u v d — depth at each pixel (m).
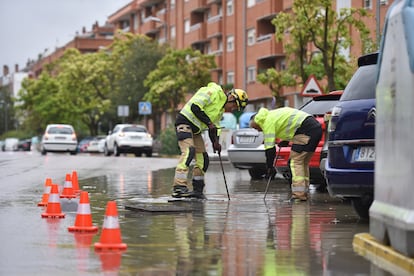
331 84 36.06
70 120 102.19
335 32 36.66
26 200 18.08
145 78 76.75
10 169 32.91
